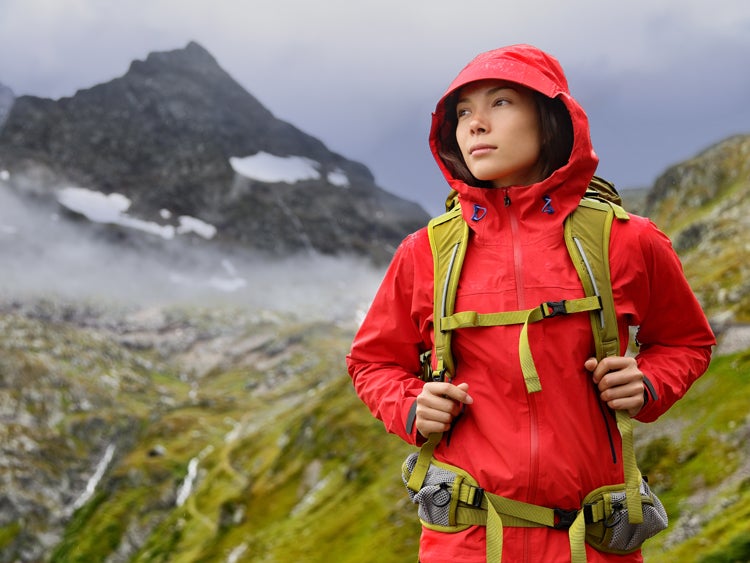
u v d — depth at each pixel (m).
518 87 3.85
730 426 67.69
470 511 3.50
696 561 47.19
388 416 3.91
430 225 4.04
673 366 3.94
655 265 3.82
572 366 3.54
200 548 147.25
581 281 3.59
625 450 3.52
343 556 108.38
